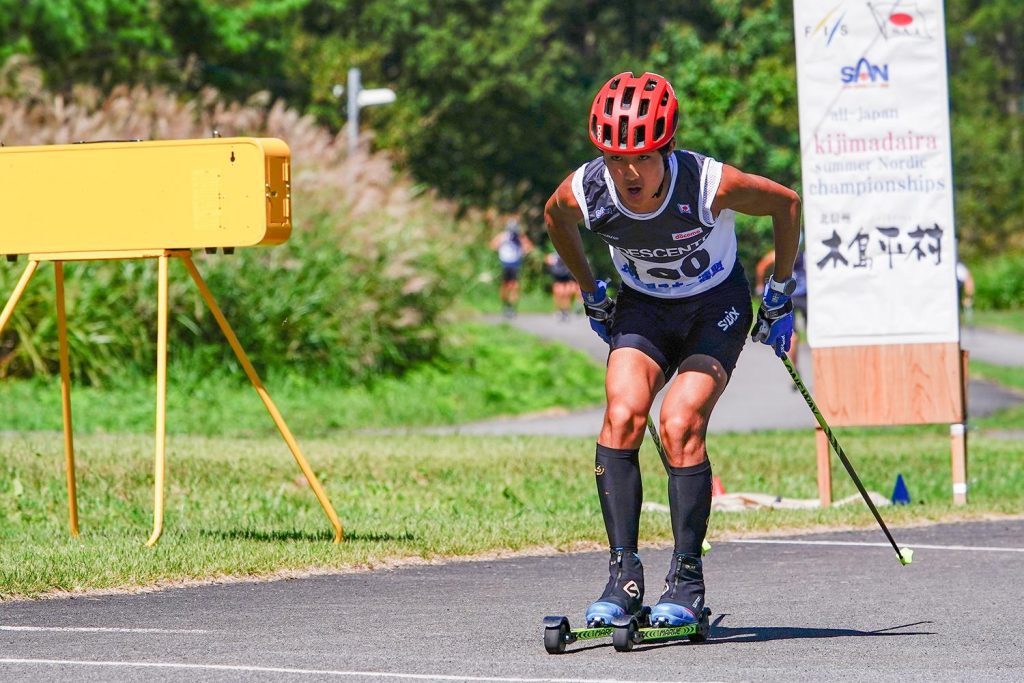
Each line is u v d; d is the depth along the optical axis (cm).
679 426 1628
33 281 5762
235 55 13388
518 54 16375
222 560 2175
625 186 1568
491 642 1667
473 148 16638
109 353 5931
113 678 1460
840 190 3225
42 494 2992
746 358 8456
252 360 6306
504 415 6212
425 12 16062
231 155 2269
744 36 16688
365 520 2733
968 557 2412
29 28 11594
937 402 3231
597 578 2188
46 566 2062
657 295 1675
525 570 2261
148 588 2030
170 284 6072
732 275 1684
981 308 13950
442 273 7262
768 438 4903
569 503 3102
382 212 6988
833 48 3198
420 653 1597
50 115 6594
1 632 1706
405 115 15300
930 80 3183
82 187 2341
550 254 14312
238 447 3994
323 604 1931
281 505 2955
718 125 16262
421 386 6694
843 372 3250
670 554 2447
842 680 1451
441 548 2391
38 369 5675
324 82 14575
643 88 1548
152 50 12481
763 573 2262
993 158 18325
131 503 2945
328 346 6550
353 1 16300
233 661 1551
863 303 3238
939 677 1469
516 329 9125
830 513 2938
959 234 17825
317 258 6594
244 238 2264
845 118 3209
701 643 1667
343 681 1447
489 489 3300
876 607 1941
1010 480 3666
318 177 6844
